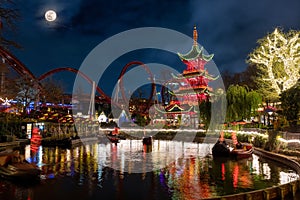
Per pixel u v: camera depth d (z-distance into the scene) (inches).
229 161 1231.5
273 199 625.3
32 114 2434.8
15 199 671.1
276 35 2041.1
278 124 1686.8
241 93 2020.2
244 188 761.0
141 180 858.1
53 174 944.9
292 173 943.7
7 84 2111.2
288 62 1984.5
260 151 1363.2
